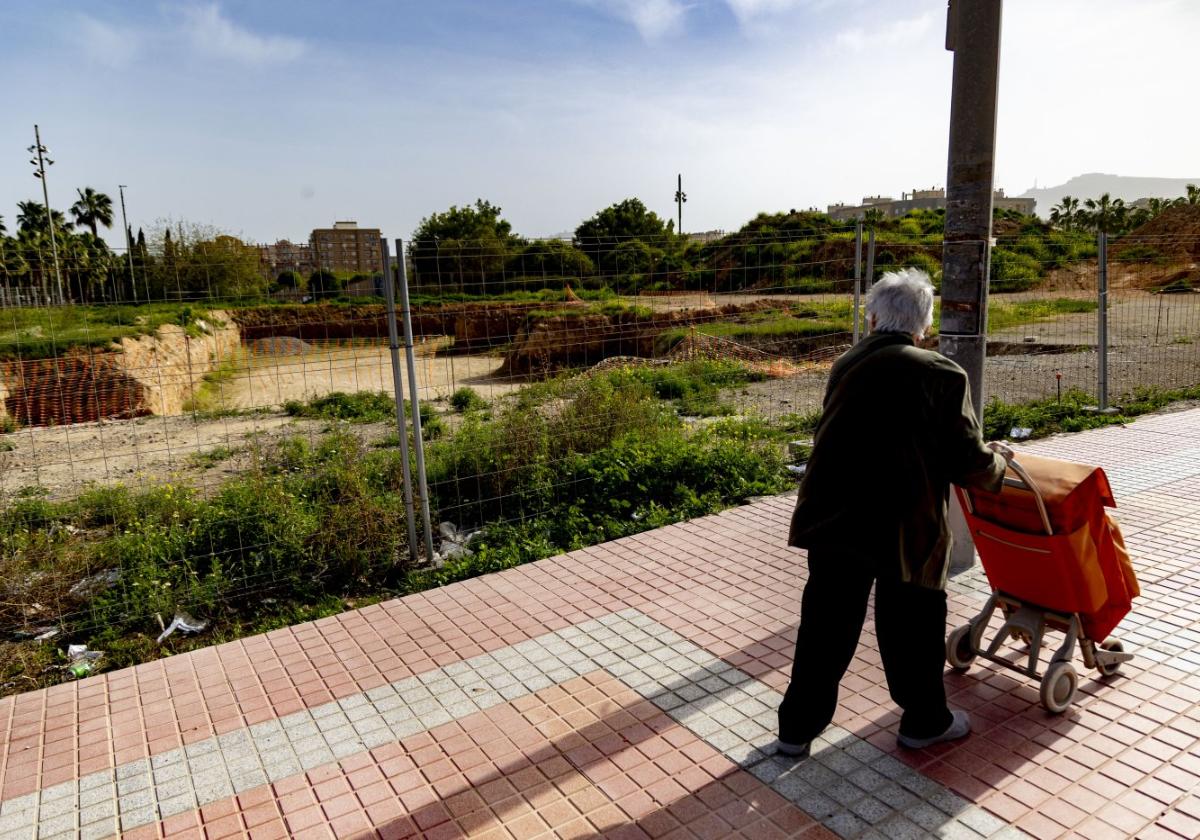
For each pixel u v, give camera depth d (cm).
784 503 666
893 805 286
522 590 510
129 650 475
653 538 596
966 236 450
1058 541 314
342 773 326
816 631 295
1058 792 289
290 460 971
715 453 751
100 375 1562
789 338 1842
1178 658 383
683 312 2072
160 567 565
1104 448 773
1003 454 313
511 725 354
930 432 276
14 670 454
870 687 368
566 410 845
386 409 1483
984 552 348
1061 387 1191
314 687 400
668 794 299
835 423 289
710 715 353
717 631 438
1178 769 300
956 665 368
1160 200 7444
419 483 567
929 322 299
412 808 300
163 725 372
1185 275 2772
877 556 277
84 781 330
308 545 582
